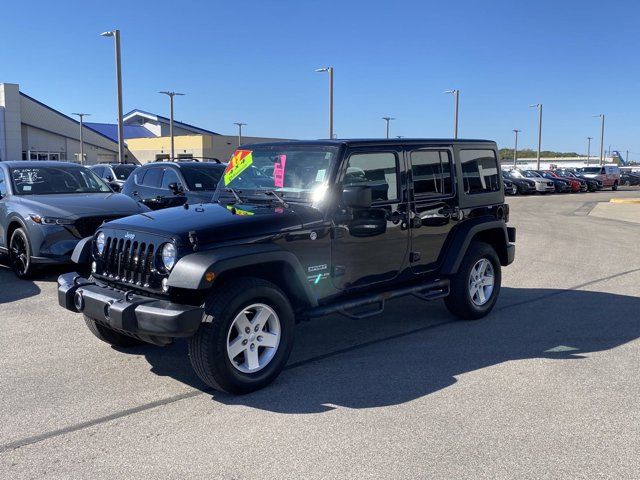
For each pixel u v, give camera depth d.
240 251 4.37
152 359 5.36
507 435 3.86
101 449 3.70
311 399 4.45
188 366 5.19
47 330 6.23
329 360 5.33
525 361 5.30
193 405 4.36
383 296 5.51
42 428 3.99
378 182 5.46
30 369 5.10
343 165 5.12
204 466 3.49
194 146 68.25
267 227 4.65
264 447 3.71
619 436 3.86
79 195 9.30
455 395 4.52
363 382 4.79
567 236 14.90
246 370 4.50
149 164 12.04
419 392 4.58
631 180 54.97
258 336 4.57
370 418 4.12
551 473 3.40
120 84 26.03
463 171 6.41
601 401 4.41
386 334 6.14
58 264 8.40
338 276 5.16
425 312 7.02
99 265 5.04
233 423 4.05
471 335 6.11
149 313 4.18
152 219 4.82
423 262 5.97
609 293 8.20
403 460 3.54
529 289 8.46
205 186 11.08
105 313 4.47
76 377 4.92
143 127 88.06
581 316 6.91
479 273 6.65
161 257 4.43
